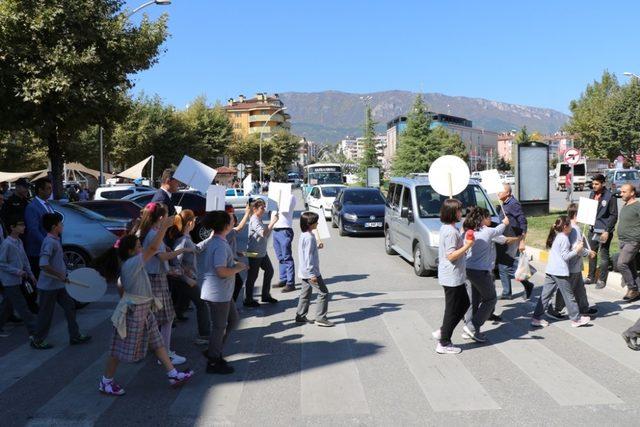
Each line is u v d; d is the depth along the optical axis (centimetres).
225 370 529
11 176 2969
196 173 856
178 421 425
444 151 5544
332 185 2475
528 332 655
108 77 1662
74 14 1547
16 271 621
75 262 950
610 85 6856
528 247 1259
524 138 11306
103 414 442
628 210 784
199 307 630
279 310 796
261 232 809
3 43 1504
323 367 543
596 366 532
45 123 1584
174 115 5031
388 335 652
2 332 699
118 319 469
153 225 576
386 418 422
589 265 913
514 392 469
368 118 6050
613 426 402
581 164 4588
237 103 13475
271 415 432
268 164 8238
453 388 481
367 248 1488
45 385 509
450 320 571
